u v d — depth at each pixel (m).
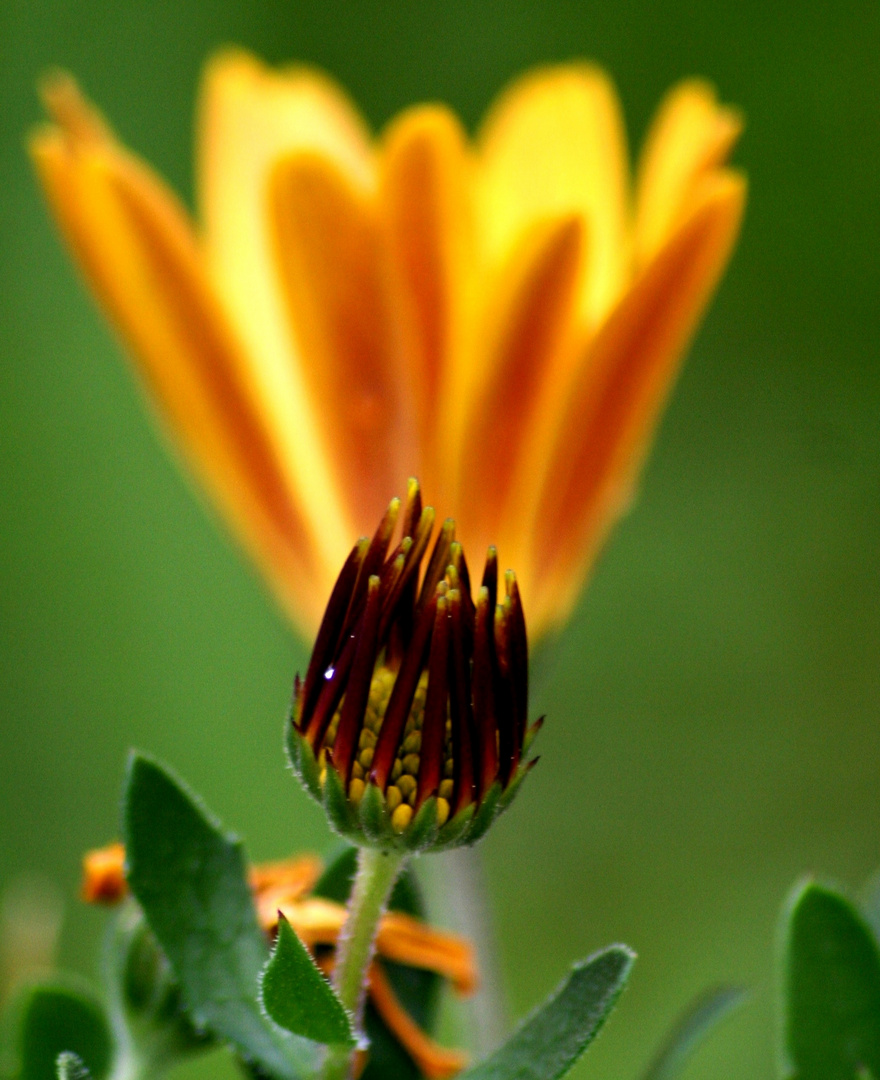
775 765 0.66
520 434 0.34
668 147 0.35
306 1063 0.31
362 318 0.34
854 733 0.66
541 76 0.37
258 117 0.37
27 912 0.34
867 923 0.32
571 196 0.36
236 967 0.31
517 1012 0.61
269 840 0.66
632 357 0.34
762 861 0.65
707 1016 0.32
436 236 0.34
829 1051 0.32
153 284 0.34
